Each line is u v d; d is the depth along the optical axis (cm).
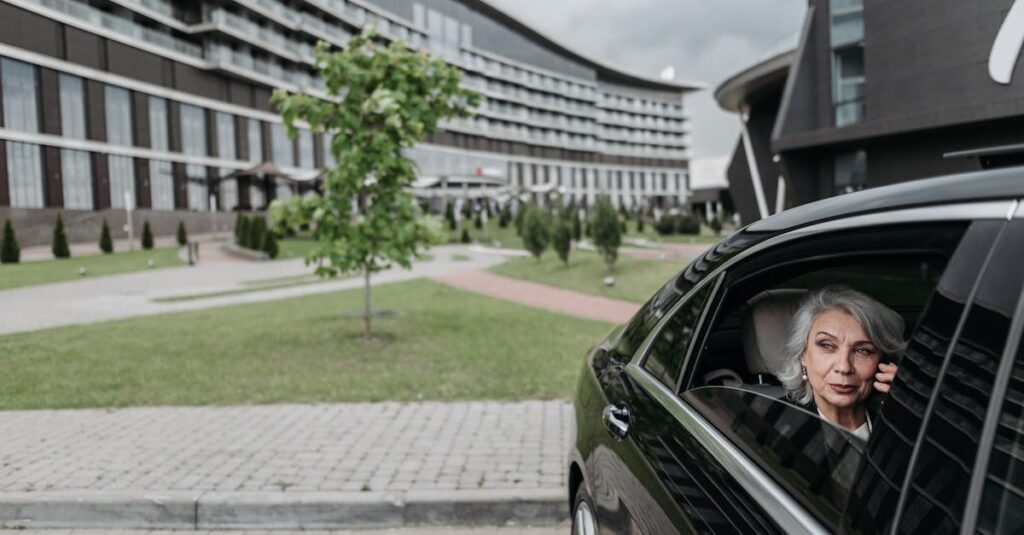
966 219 106
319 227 886
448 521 386
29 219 4250
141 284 2208
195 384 687
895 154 1944
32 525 391
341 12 6956
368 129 866
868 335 171
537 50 10544
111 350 902
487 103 9588
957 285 102
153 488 407
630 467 187
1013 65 1528
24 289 2016
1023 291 91
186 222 5397
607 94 12262
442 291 1822
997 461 88
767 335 221
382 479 419
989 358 93
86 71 4609
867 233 129
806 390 185
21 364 809
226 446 488
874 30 1892
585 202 11412
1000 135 1655
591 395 251
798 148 2200
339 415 570
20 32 4191
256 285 2166
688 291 204
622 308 1537
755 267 169
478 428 528
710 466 150
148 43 5084
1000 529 84
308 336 992
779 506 123
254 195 6081
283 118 860
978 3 1589
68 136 4516
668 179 13225
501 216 6438
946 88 1675
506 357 822
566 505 383
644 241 4316
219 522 388
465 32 9175
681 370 190
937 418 98
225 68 5619
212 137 5659
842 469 115
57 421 560
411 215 891
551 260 2803
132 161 4997
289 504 387
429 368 759
